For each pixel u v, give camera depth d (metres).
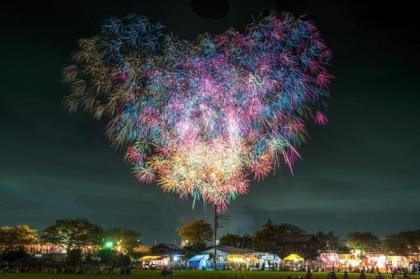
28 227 119.62
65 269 71.38
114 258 84.31
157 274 67.19
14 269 74.19
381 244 131.75
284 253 128.38
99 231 125.00
